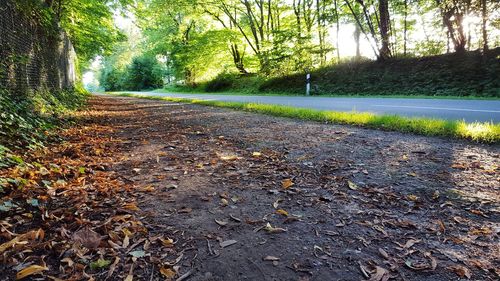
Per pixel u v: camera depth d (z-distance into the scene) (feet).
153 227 7.45
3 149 11.47
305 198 9.26
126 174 11.81
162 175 11.60
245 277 5.57
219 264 5.96
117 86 211.82
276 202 8.93
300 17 88.69
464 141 16.53
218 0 92.89
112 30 67.62
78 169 11.97
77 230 7.06
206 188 10.18
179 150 15.97
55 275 5.57
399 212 8.17
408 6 62.59
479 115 24.88
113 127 24.84
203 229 7.38
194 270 5.77
